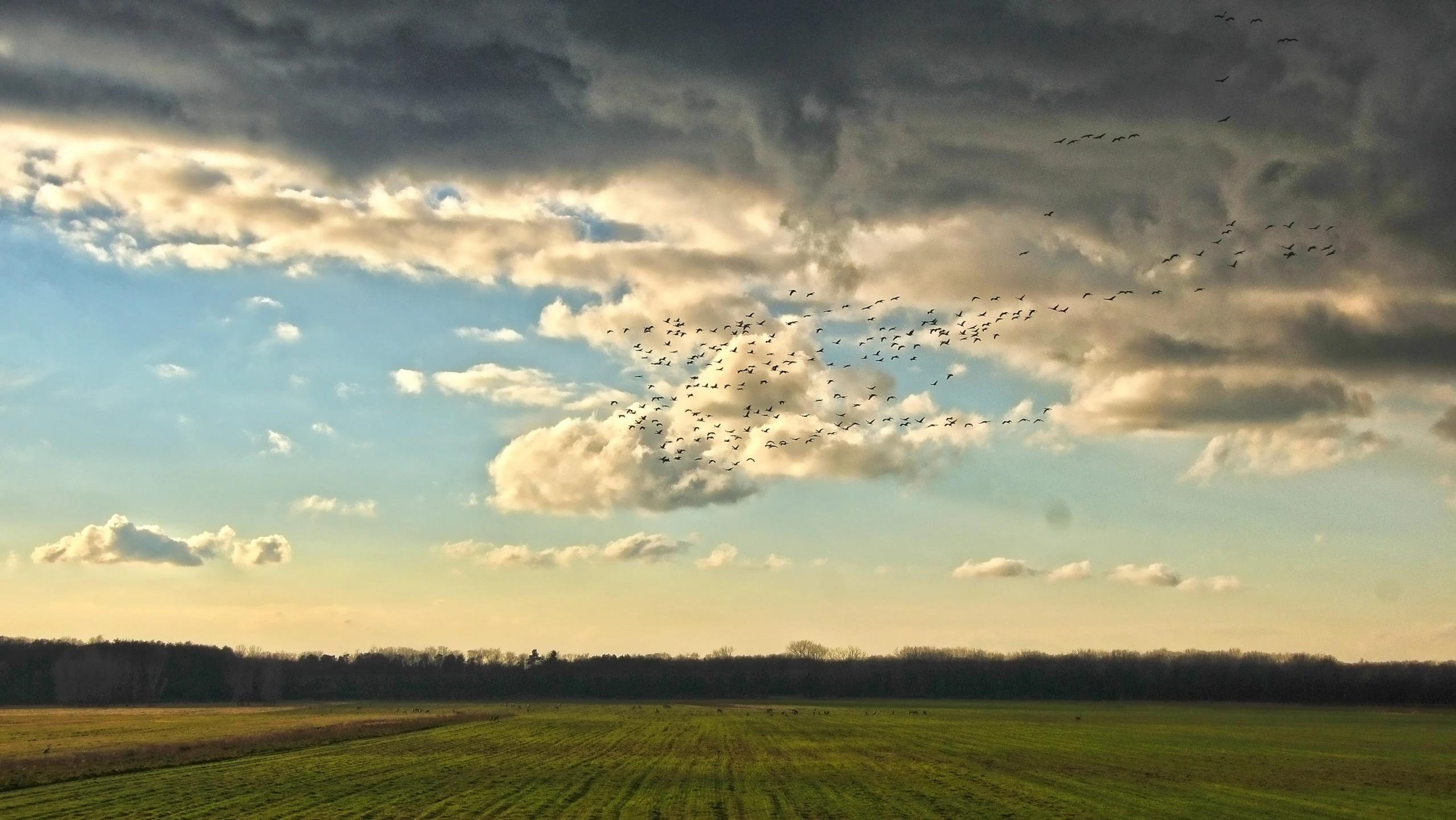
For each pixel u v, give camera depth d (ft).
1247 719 418.92
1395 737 299.38
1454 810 140.87
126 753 185.88
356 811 125.49
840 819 122.72
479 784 154.81
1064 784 164.55
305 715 410.52
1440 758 225.35
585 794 144.25
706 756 212.02
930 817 125.49
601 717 407.44
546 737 267.18
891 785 159.33
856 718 413.80
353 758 195.52
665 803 135.85
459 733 280.51
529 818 121.08
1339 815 134.62
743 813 127.44
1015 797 146.82
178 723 336.49
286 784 151.12
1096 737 285.84
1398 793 160.45
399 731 289.74
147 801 131.34
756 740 264.52
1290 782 172.24
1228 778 177.17
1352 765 206.18
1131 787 160.97
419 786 151.84
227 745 213.25
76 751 204.74
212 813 122.52
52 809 123.95
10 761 168.55
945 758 210.38
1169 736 294.66
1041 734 300.81
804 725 347.15
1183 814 131.54
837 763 198.18
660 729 316.40
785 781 163.84
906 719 400.26
